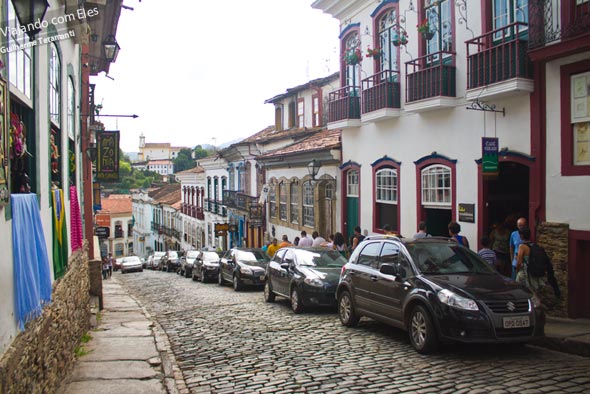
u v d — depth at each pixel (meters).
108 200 77.50
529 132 11.05
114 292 20.34
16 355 4.28
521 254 9.59
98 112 18.50
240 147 30.97
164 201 60.84
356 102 17.84
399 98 15.65
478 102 11.83
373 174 17.19
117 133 19.42
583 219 9.93
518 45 10.76
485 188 12.50
